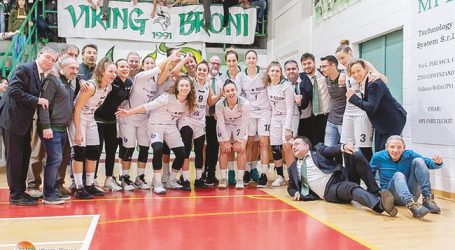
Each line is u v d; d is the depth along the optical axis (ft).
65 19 29.22
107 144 16.53
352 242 9.77
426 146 16.39
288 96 17.71
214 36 30.96
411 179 13.61
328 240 9.95
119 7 29.96
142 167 17.52
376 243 9.72
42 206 13.74
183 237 10.16
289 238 10.12
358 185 13.78
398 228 11.14
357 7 20.88
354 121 16.07
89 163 15.62
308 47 26.16
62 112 13.89
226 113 17.24
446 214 12.85
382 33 19.11
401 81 18.33
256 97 18.49
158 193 16.25
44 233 10.44
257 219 12.09
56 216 12.29
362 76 14.48
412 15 16.99
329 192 14.52
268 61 32.78
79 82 14.99
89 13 29.58
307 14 26.25
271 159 21.62
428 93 16.19
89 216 12.33
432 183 16.17
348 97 14.75
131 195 15.93
